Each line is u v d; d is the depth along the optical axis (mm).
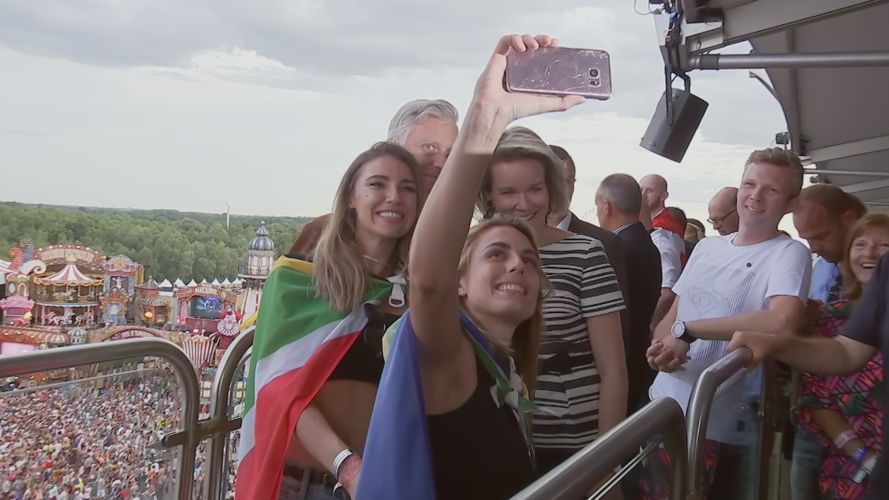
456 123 2561
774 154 2877
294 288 2010
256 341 2039
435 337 1366
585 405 2236
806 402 2875
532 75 1271
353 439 1925
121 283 19703
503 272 1707
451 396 1433
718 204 5207
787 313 2627
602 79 1287
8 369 1576
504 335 1742
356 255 2014
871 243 2812
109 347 1830
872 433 2689
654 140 5203
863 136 8781
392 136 2570
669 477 1500
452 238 1287
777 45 6023
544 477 945
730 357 2078
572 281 2277
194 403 2184
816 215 3365
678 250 4750
